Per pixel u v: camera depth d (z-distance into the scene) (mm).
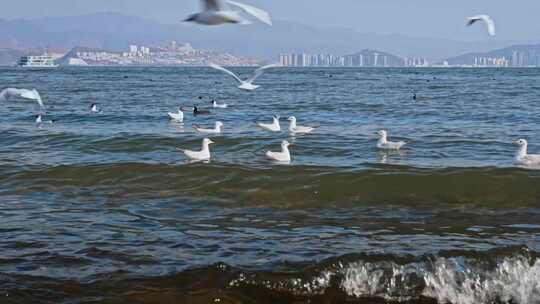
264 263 9883
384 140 20703
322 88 66562
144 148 20625
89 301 8641
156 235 11320
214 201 13883
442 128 27281
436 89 64125
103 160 18312
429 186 14812
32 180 15617
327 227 11938
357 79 99062
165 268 9703
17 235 11219
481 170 15797
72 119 31500
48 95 52812
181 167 16422
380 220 12484
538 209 13344
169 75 122500
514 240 11148
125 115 33812
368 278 9305
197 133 24422
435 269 9461
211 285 9164
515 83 81000
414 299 8938
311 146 21000
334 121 30984
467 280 9258
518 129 26766
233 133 24547
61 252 10359
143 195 14367
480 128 27203
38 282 9188
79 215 12625
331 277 9320
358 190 14609
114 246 10680
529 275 9336
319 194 14406
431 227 11969
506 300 8945
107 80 91125
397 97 50219
